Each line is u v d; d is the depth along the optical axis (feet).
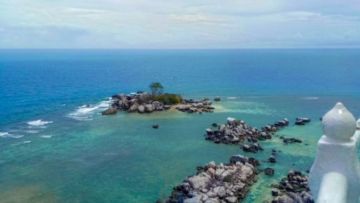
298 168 188.65
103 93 488.44
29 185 172.55
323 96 440.04
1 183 174.81
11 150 228.63
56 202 154.61
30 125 295.89
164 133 267.39
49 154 220.23
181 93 472.03
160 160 206.80
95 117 324.80
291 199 140.87
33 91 496.23
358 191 20.33
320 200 17.80
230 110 352.28
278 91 485.56
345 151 20.12
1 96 447.01
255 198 152.76
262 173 180.65
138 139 252.62
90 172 188.85
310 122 296.51
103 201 155.63
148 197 158.51
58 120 314.55
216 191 150.51
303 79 638.53
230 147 229.66
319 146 20.90
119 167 195.93
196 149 226.99
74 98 438.81
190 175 181.16
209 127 283.59
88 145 239.30
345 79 632.38
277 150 220.84
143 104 350.43
